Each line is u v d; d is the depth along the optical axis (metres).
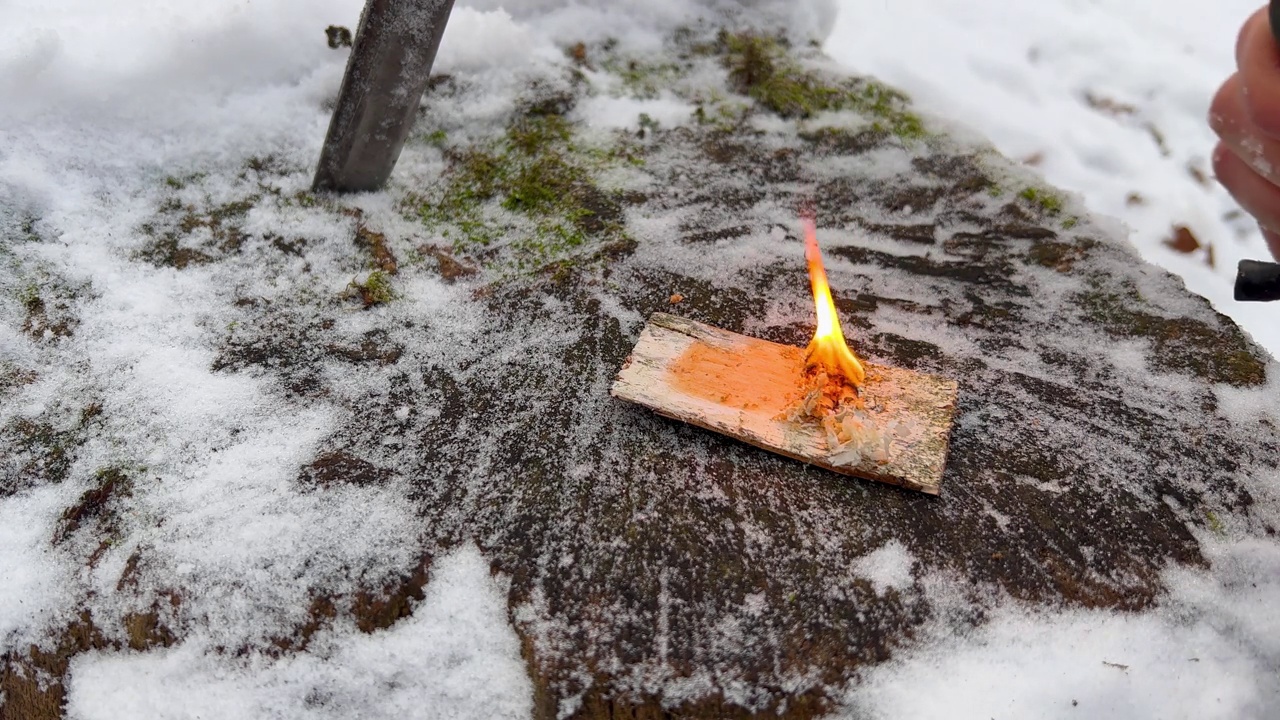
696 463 0.29
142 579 0.27
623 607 0.26
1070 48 0.54
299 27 0.41
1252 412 0.30
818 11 0.51
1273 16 0.23
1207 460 0.29
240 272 0.35
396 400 0.31
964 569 0.27
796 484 0.29
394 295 0.34
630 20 0.48
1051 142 0.49
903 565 0.27
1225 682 0.26
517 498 0.28
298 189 0.38
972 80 0.52
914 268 0.35
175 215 0.36
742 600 0.26
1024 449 0.29
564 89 0.43
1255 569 0.27
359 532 0.27
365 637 0.26
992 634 0.26
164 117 0.39
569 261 0.35
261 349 0.32
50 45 0.38
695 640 0.26
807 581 0.27
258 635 0.26
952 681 0.26
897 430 0.29
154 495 0.28
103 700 0.26
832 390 0.30
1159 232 0.46
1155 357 0.32
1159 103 0.51
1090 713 0.26
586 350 0.32
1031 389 0.31
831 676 0.25
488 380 0.31
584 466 0.29
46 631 0.27
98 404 0.30
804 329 0.33
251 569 0.27
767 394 0.30
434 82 0.42
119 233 0.36
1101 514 0.28
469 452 0.29
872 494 0.28
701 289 0.34
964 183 0.40
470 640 0.26
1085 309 0.34
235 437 0.30
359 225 0.36
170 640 0.26
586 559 0.27
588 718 0.25
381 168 0.37
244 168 0.38
